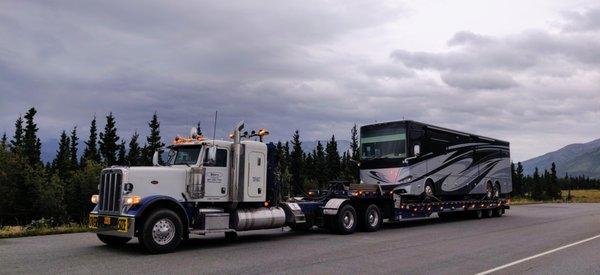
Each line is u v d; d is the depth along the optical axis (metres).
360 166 19.80
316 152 66.50
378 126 19.45
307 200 16.38
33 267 9.22
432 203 19.69
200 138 12.98
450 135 21.30
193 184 12.31
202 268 9.31
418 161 18.83
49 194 50.81
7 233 13.99
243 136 13.77
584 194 107.88
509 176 26.89
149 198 11.19
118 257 10.52
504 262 10.27
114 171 11.58
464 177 22.20
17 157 53.53
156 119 64.88
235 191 12.89
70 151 85.19
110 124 72.75
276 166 14.62
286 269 9.28
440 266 9.74
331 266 9.64
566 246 12.86
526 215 26.28
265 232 16.41
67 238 13.65
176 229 11.44
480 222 21.36
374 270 9.26
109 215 11.48
